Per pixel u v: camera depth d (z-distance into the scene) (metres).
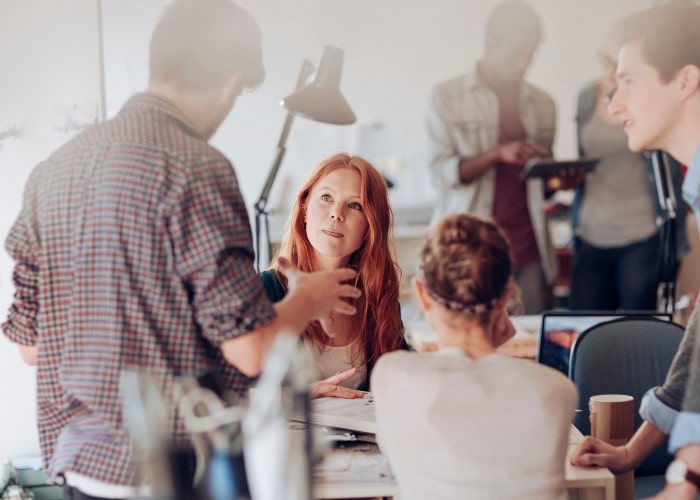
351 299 2.46
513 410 1.61
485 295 1.68
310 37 5.23
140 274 1.60
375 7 5.33
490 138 4.84
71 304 1.64
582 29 5.36
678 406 2.01
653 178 4.62
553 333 2.93
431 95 4.88
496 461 1.60
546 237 4.89
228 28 1.76
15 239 1.71
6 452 3.29
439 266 1.70
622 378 2.55
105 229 1.60
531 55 4.80
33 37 3.28
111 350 1.60
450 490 1.61
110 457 1.63
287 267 1.84
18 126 3.28
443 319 1.71
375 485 1.80
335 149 5.37
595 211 4.70
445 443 1.61
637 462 2.03
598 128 4.66
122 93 4.27
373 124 5.47
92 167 1.63
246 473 1.47
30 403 3.30
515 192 4.84
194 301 1.62
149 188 1.59
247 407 1.55
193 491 1.46
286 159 5.29
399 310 2.53
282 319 1.67
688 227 4.91
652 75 2.72
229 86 1.79
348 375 2.31
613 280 4.75
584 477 1.85
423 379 1.65
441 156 4.87
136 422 1.46
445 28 5.41
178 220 1.59
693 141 2.74
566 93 5.43
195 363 1.63
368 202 2.43
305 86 2.86
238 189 1.67
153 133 1.65
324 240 2.41
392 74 5.43
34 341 1.78
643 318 2.61
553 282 4.91
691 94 2.70
